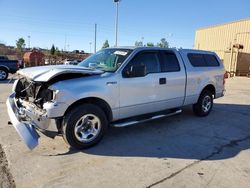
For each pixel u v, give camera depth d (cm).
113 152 432
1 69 1558
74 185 327
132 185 330
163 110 577
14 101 480
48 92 409
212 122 644
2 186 320
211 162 405
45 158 401
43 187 320
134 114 513
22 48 7106
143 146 464
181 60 609
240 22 2828
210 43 3297
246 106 877
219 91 738
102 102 457
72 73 425
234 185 339
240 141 508
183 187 329
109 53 536
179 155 429
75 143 425
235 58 2548
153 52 545
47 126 406
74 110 416
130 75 480
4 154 410
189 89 625
